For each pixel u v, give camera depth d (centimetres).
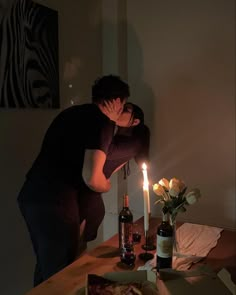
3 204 161
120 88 141
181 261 115
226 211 207
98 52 224
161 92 219
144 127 190
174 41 210
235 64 194
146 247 127
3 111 156
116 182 230
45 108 178
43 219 142
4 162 159
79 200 150
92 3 215
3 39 149
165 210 111
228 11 193
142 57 223
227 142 202
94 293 90
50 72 179
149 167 228
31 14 164
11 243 167
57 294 96
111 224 237
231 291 94
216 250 129
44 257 146
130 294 90
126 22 225
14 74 156
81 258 121
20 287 175
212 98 203
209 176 210
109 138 134
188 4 204
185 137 215
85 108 140
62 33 191
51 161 142
